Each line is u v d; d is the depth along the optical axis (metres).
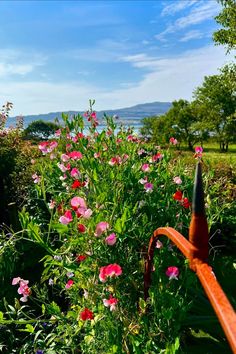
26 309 3.69
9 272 3.94
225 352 2.77
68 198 3.31
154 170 3.61
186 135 51.91
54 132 4.35
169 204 3.08
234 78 19.08
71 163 3.49
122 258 2.41
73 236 2.35
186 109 51.25
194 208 1.11
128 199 3.01
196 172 1.10
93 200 2.74
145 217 2.62
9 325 3.23
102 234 2.21
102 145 3.95
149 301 2.19
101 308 2.17
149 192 2.98
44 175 3.53
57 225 2.16
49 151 4.03
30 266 4.28
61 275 2.71
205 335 2.96
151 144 4.74
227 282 4.00
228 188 5.36
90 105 4.39
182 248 1.24
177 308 2.20
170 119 52.41
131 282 2.42
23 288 2.48
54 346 2.51
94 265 2.31
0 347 2.80
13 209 6.44
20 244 4.25
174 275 2.23
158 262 2.47
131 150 3.85
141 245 2.63
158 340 2.14
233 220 4.85
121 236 2.28
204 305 3.00
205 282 1.00
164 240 2.84
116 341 2.04
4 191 6.97
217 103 40.78
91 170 3.03
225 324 0.79
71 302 3.11
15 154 7.74
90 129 4.32
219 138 45.00
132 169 3.34
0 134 8.39
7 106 9.09
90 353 2.28
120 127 4.63
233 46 17.98
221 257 4.77
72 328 2.41
